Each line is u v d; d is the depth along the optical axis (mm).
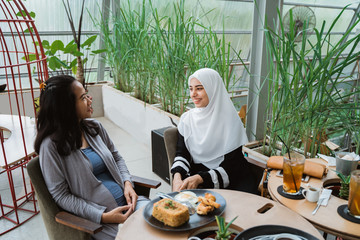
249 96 2820
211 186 1979
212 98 2084
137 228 1301
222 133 2096
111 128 4621
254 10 2619
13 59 4781
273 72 2441
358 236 1226
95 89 5027
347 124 2184
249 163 2150
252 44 2697
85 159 1715
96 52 4289
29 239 2215
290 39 2123
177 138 2227
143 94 4082
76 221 1483
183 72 3186
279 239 1157
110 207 1727
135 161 3531
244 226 1283
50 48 3910
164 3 4387
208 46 2826
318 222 1312
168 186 2969
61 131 1616
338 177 1669
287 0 2715
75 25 4832
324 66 2053
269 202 1451
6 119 2922
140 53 3703
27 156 2209
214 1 4516
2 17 4488
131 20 3932
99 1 4660
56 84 1630
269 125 2660
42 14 4582
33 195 2539
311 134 2309
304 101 2246
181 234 1255
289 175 1498
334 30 3365
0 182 3012
